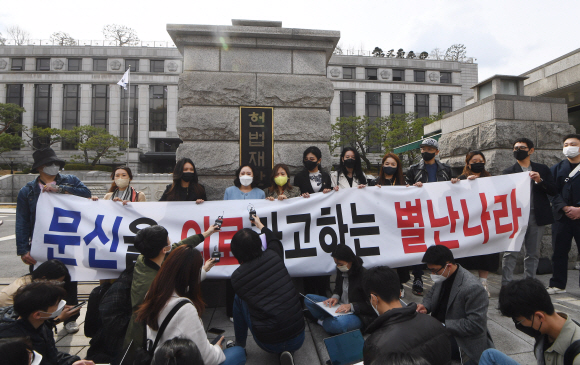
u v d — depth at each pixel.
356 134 36.91
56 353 2.29
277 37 4.76
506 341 3.11
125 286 2.55
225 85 4.68
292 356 2.69
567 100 8.58
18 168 36.56
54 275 2.69
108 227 3.66
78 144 33.19
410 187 4.07
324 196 3.96
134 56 42.53
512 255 4.06
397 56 51.19
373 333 1.70
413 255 3.89
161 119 42.31
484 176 4.29
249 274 2.62
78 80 41.00
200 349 2.03
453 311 2.60
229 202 3.87
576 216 4.11
